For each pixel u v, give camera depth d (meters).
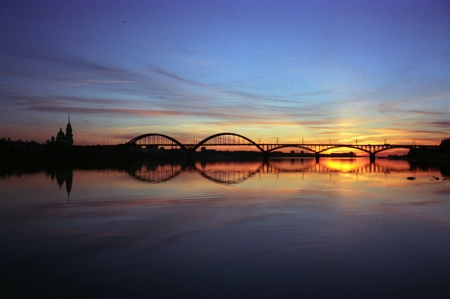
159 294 10.20
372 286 10.64
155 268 12.13
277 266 12.27
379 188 38.28
